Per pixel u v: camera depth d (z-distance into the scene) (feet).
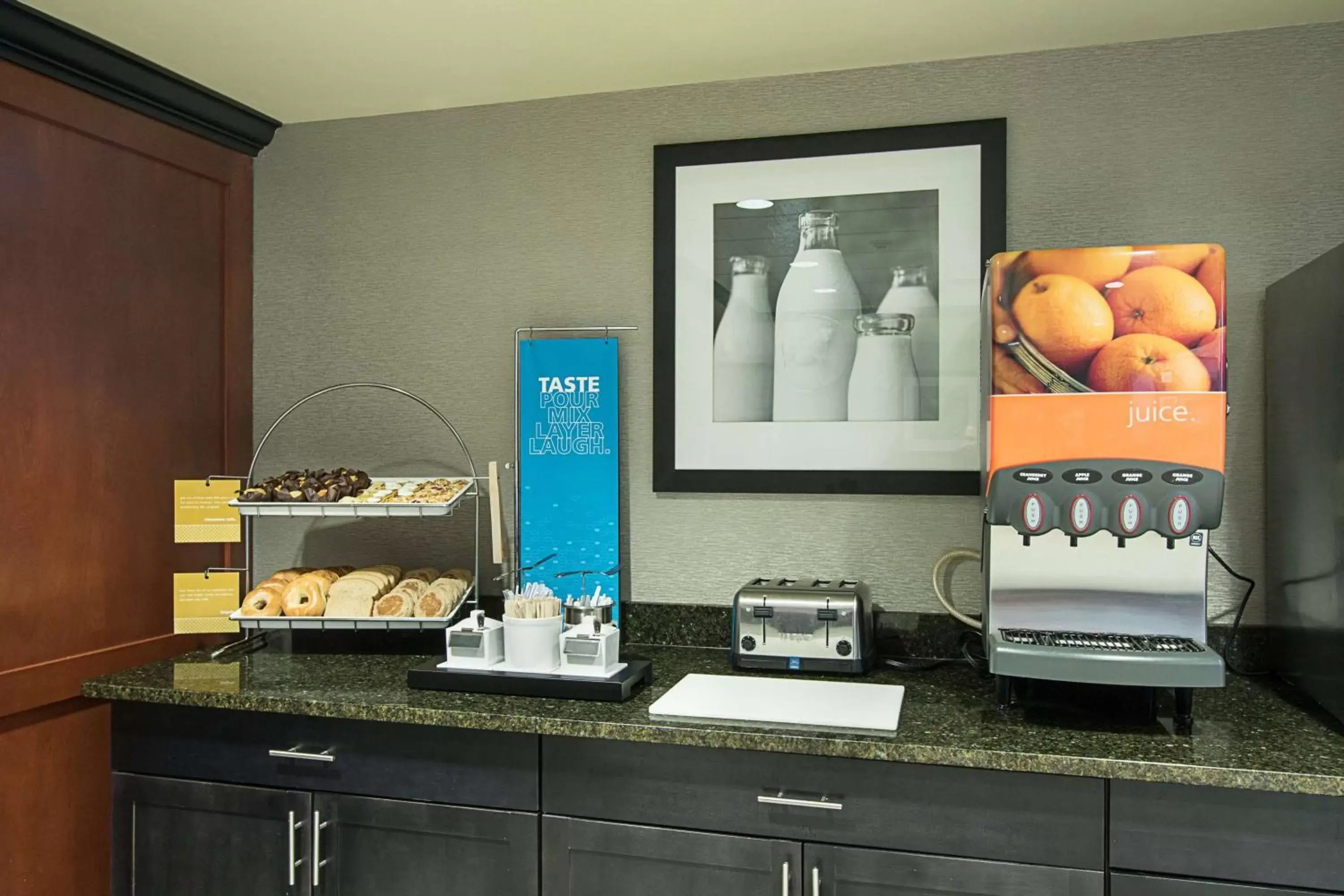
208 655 7.82
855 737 5.64
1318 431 5.98
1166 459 5.71
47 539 7.08
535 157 8.59
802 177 7.96
